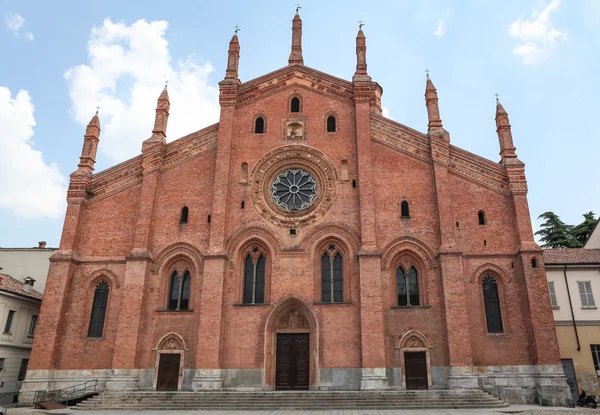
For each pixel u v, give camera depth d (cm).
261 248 3700
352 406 2933
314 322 3422
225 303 3500
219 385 3247
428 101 3900
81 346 3459
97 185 3906
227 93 4075
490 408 2869
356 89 3953
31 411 2927
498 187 3616
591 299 3859
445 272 3375
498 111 3847
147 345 3447
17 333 4178
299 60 4381
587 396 3128
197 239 3691
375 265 3431
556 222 6812
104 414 2741
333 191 3750
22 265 5225
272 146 3944
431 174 3716
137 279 3534
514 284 3381
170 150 3972
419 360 3306
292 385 3372
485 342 3278
